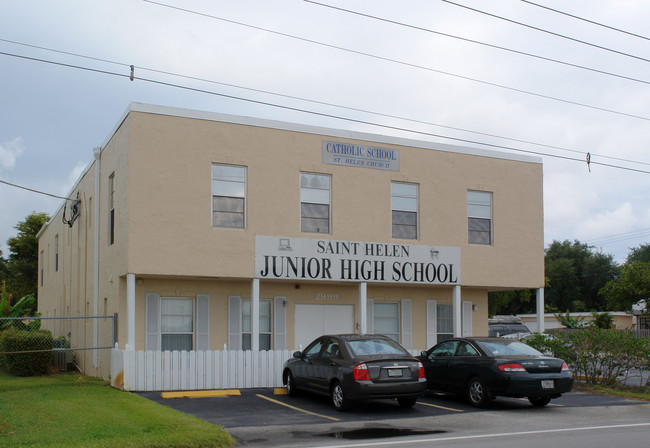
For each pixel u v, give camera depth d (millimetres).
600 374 18078
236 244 17234
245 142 17625
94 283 19594
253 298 17391
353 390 12602
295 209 18125
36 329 24859
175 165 16719
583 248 66250
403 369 12992
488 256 20719
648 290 43344
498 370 13289
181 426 10297
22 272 52688
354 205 18922
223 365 16047
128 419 10836
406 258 19438
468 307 22141
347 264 18594
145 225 16250
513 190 21406
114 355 15789
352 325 20141
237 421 11805
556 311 55781
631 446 9258
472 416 12539
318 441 9938
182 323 18031
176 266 16484
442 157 20344
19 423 10508
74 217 23500
